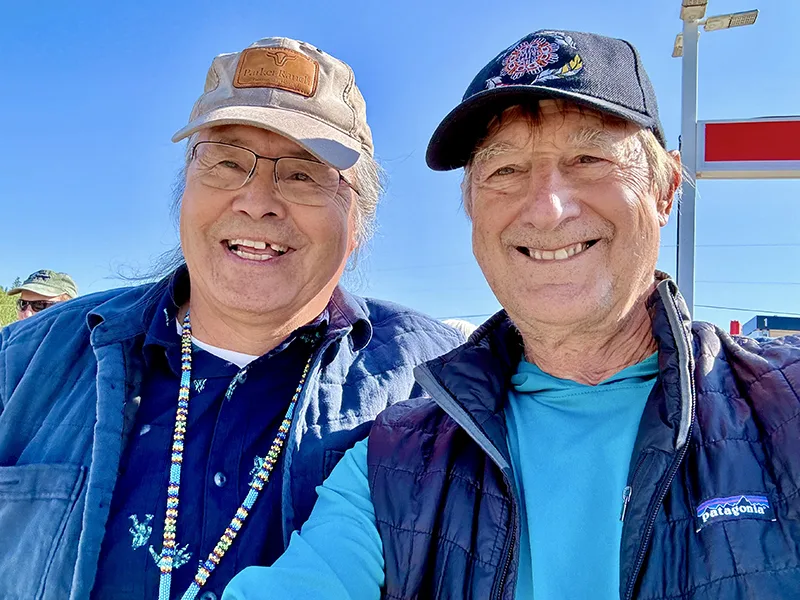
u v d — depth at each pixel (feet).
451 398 1.44
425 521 1.34
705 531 1.13
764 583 1.06
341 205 1.82
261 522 1.57
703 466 1.19
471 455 1.40
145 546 1.51
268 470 1.64
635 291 1.42
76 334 1.79
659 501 1.17
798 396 1.20
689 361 1.27
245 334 1.77
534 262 1.41
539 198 1.38
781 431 1.18
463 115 1.47
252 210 1.64
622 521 1.21
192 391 1.71
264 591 1.25
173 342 1.76
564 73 1.35
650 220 1.42
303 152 1.72
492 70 1.44
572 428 1.39
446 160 1.64
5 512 1.54
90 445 1.61
